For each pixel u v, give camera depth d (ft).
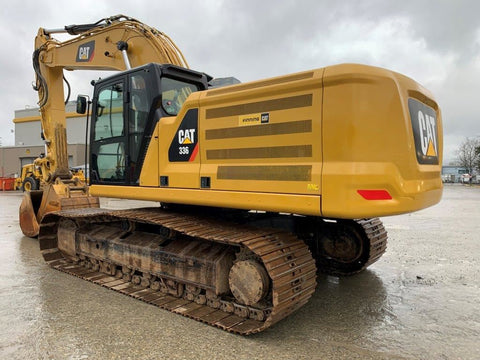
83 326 11.24
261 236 11.35
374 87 9.43
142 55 19.86
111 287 14.56
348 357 9.59
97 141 15.99
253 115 10.94
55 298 13.64
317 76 9.76
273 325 11.49
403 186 9.53
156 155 13.41
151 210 15.30
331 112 9.53
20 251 21.26
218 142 11.71
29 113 139.64
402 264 18.57
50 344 10.09
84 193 23.65
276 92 10.48
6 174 117.60
